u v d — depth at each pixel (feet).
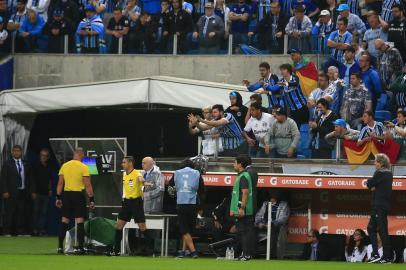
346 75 270.87
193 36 318.04
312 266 204.33
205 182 241.96
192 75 317.63
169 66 320.09
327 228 242.37
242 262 215.92
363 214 240.32
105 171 259.80
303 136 256.93
